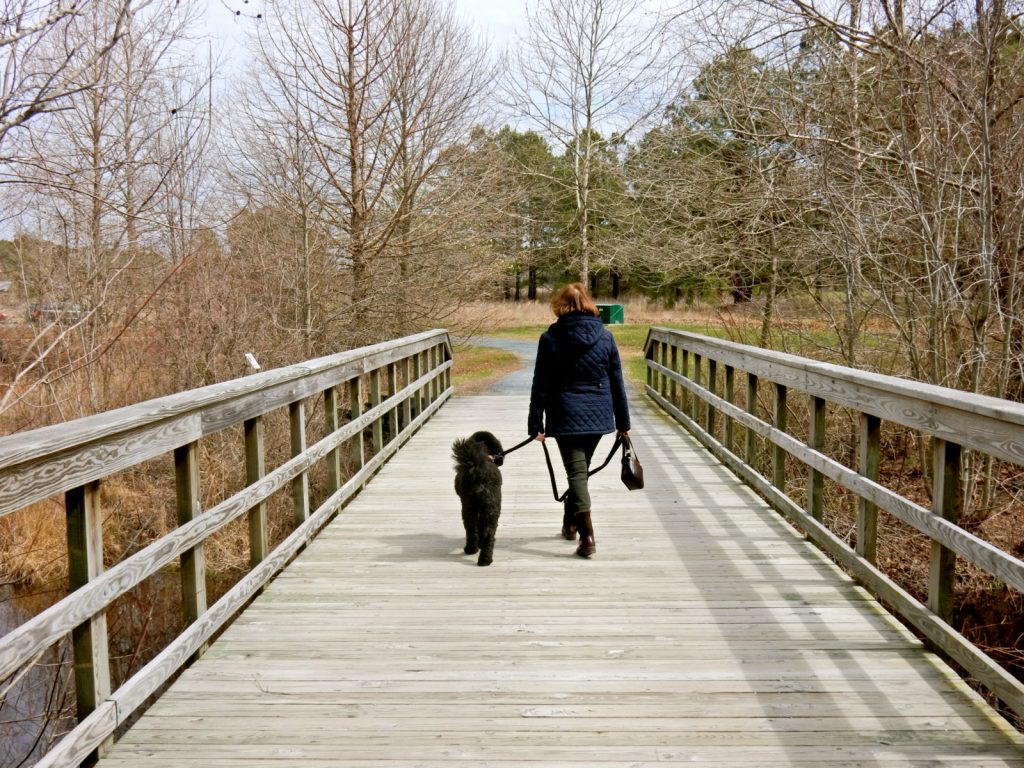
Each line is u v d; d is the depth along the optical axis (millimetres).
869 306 8938
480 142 14445
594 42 26859
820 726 2908
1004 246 7656
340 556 5016
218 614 3639
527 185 22938
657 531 5496
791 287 10289
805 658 3480
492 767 2660
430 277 14828
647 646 3623
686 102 12023
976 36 7332
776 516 5859
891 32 8109
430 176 14133
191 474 3482
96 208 7758
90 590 2592
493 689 3227
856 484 4320
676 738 2834
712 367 8328
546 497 6527
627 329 27219
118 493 8602
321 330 12844
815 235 9164
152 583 7738
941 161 7812
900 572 7531
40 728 4949
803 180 9820
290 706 3104
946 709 3027
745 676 3314
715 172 11555
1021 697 2717
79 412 7562
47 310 7598
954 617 6898
